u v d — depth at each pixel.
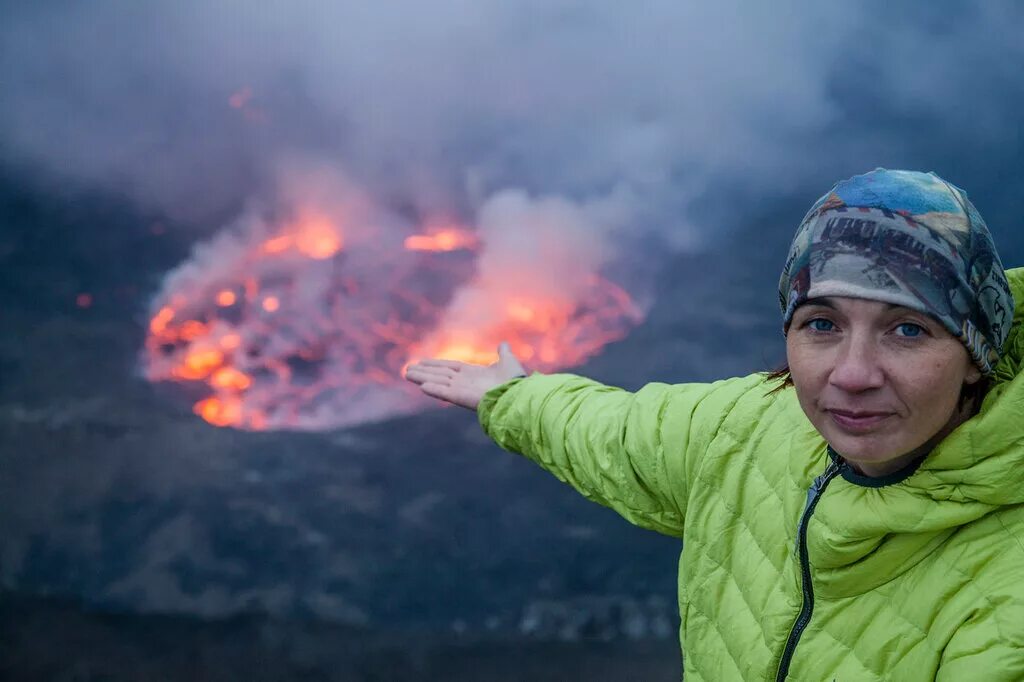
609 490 1.46
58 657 3.10
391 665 3.09
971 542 0.96
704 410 1.32
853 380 0.95
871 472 1.02
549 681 3.01
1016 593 0.91
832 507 1.03
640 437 1.40
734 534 1.25
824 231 0.98
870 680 1.01
